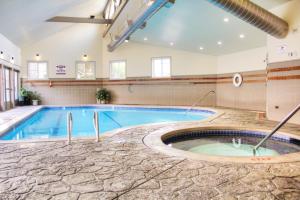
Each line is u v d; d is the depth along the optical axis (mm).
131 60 12766
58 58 12836
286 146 4719
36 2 7113
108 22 11008
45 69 12797
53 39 12750
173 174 2633
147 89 12539
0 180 2480
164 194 2150
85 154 3406
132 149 3662
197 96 11578
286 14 5773
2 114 8102
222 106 10766
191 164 2965
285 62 5957
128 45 12797
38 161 3096
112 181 2449
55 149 3672
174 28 9125
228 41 8797
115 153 3453
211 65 11250
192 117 9602
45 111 11289
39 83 12680
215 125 5652
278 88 6203
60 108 11945
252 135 5336
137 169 2793
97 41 13172
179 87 11898
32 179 2506
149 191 2215
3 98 9305
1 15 6973
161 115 10266
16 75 11703
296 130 5012
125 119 9531
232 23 7234
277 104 6262
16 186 2332
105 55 13164
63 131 7086
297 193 2170
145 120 9266
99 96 12961
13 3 6492
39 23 9758
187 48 11250
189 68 11688
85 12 11422
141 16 6848
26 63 12477
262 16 5176
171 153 3438
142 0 7070
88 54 13109
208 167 2855
